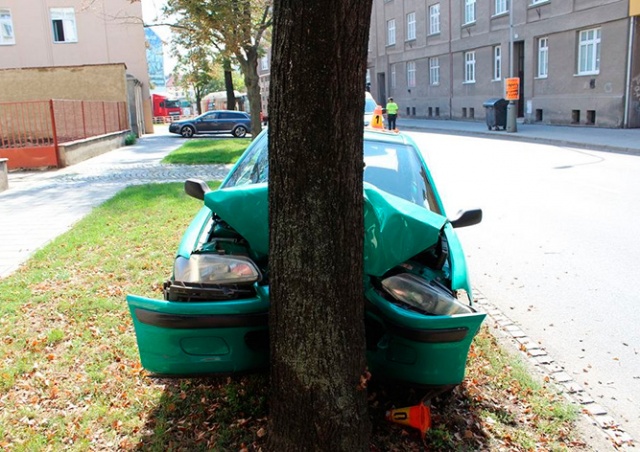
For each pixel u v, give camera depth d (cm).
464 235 824
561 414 365
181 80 4622
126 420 345
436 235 338
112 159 2033
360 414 278
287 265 262
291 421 275
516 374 416
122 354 429
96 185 1354
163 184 1289
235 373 323
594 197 1053
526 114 3041
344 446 273
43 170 1738
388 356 325
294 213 257
